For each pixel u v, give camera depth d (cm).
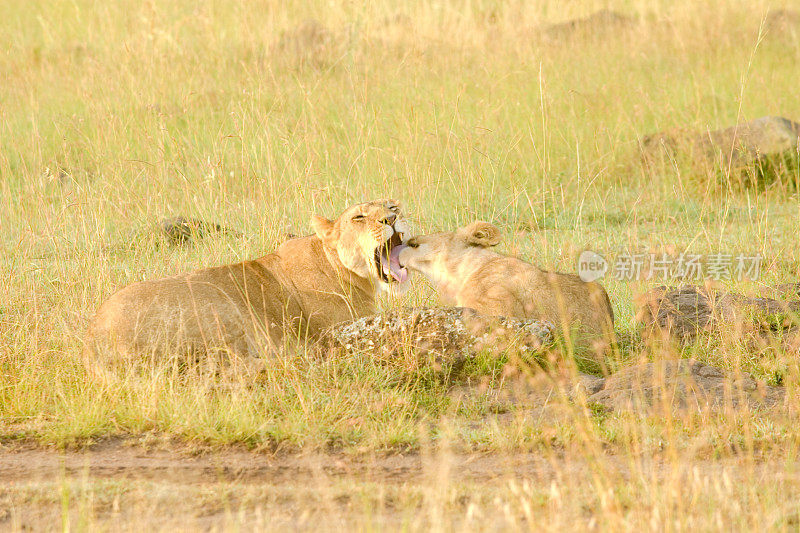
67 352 1022
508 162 1930
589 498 662
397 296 1083
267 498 681
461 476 741
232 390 904
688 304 1198
